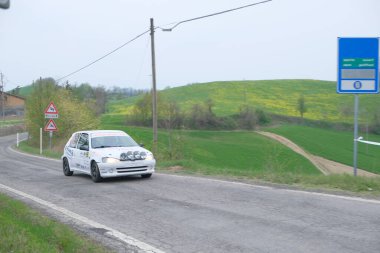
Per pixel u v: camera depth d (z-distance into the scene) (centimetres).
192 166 1773
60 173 1783
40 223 810
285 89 12506
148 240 711
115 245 693
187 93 12262
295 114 9681
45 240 695
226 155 5381
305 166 4828
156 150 2386
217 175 1466
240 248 642
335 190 1046
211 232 737
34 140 4938
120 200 1073
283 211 857
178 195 1098
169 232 752
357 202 895
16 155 3278
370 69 1146
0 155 3319
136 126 7500
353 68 1148
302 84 13100
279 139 7031
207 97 11600
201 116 7919
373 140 7319
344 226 724
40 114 4556
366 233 679
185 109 9238
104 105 10000
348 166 5091
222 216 845
